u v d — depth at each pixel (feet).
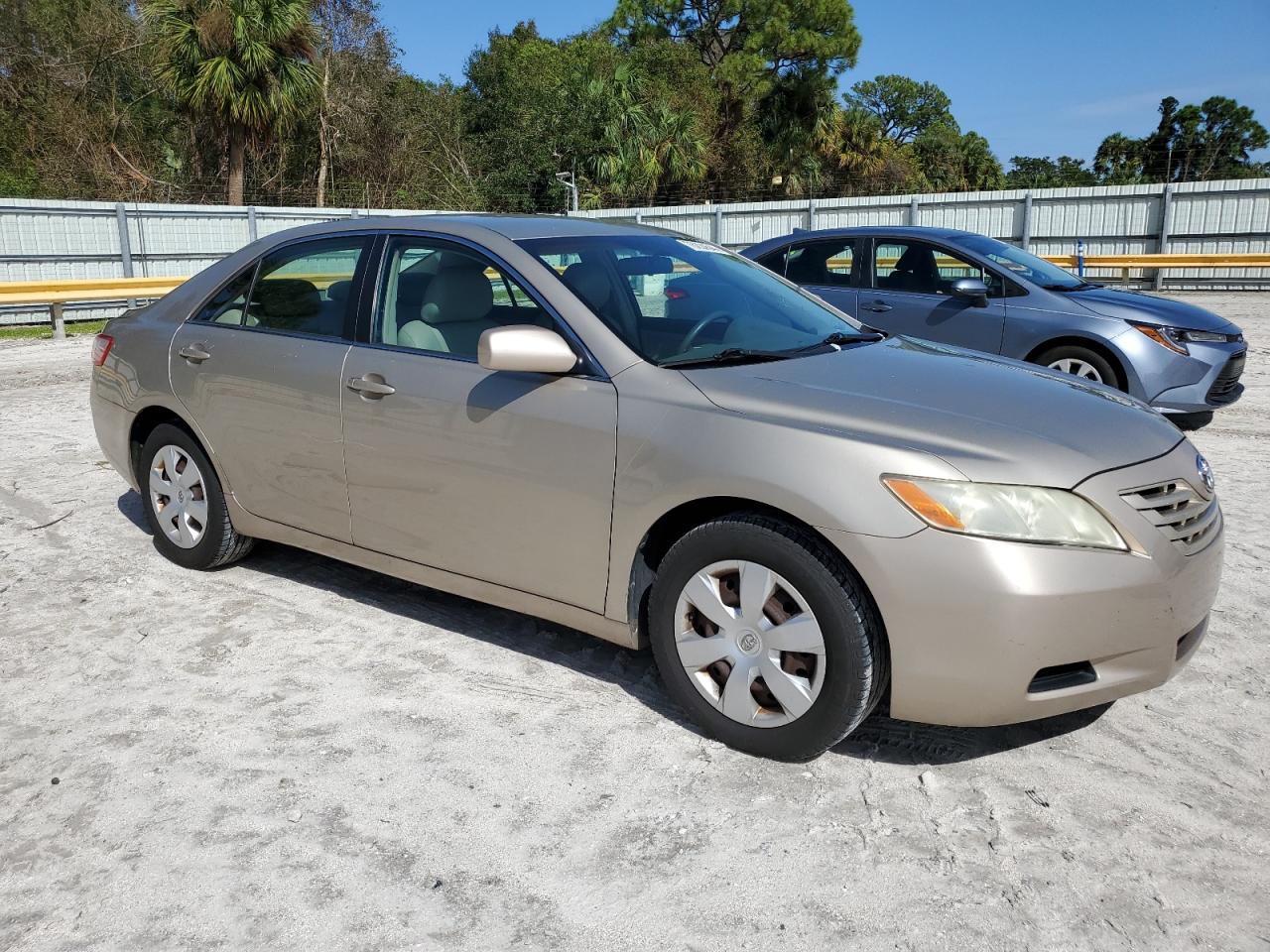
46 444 23.53
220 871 8.30
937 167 226.58
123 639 12.74
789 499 9.09
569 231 12.49
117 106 109.91
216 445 13.97
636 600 10.52
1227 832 8.80
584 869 8.34
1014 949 7.44
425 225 12.48
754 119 154.71
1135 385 23.00
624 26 166.09
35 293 45.70
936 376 10.75
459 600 13.94
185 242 61.87
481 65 154.81
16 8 104.37
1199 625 9.68
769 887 8.13
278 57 82.17
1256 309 52.70
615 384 10.39
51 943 7.51
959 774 9.71
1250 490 19.31
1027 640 8.57
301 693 11.32
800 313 12.84
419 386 11.63
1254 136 194.90
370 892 8.05
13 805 9.23
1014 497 8.68
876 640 9.11
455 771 9.77
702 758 9.97
